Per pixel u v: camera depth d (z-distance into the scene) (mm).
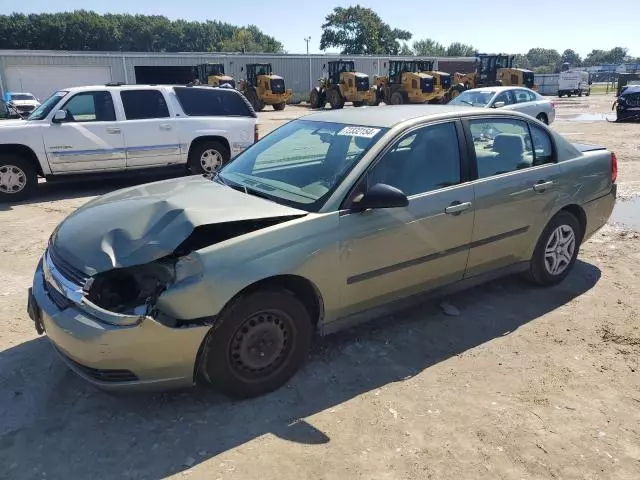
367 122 3924
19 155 8641
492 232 4133
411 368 3549
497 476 2600
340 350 3768
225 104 10375
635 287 4848
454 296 4672
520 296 4672
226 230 3107
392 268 3613
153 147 9531
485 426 2959
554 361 3625
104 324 2756
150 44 111625
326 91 37625
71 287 2922
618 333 3996
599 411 3096
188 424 2980
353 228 3355
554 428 2947
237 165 4273
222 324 2977
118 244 3070
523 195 4266
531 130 4508
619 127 19438
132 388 2857
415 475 2602
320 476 2590
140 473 2621
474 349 3789
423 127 3836
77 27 95812
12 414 3086
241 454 2744
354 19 86188
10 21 90375
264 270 3004
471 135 4066
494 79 36000
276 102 35688
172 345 2807
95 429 2949
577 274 5168
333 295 3375
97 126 9023
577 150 4852
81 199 8898
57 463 2695
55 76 39000
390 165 3605
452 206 3814
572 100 43781
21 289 4891
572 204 4691
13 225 7160
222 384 3078
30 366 3572
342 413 3072
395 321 4223
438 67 54312
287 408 3119
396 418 3027
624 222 7070
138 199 3635
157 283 2965
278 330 3211
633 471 2639
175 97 9812
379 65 50875
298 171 3787
